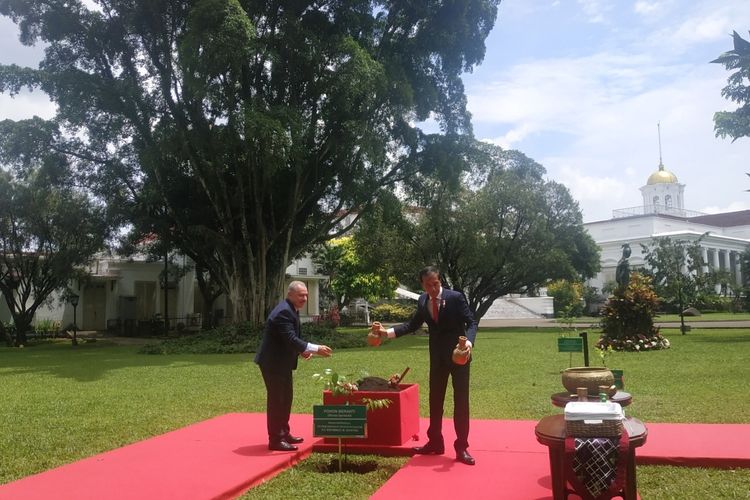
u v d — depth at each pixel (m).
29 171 26.30
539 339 24.25
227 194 23.88
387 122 23.66
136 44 23.70
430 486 4.89
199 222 26.20
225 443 6.45
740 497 4.58
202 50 18.58
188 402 9.63
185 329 37.75
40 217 28.94
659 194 83.88
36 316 36.88
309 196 24.39
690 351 16.73
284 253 24.81
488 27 24.05
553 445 4.16
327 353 6.09
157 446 6.35
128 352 22.69
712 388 9.83
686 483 4.93
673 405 8.27
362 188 24.22
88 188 27.00
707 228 74.25
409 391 6.45
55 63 23.48
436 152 24.28
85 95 21.64
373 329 5.85
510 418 7.68
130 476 5.28
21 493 4.86
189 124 23.22
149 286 39.50
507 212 32.19
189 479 5.16
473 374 12.57
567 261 33.75
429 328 5.80
